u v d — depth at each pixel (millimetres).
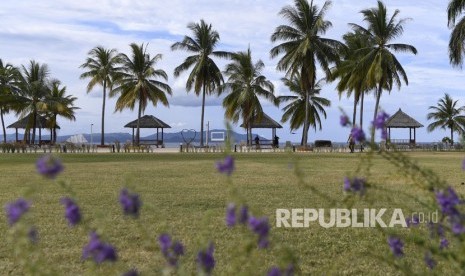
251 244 2443
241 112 46312
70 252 5441
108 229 6488
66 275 4555
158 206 8617
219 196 9930
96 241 1842
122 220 7137
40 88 52812
